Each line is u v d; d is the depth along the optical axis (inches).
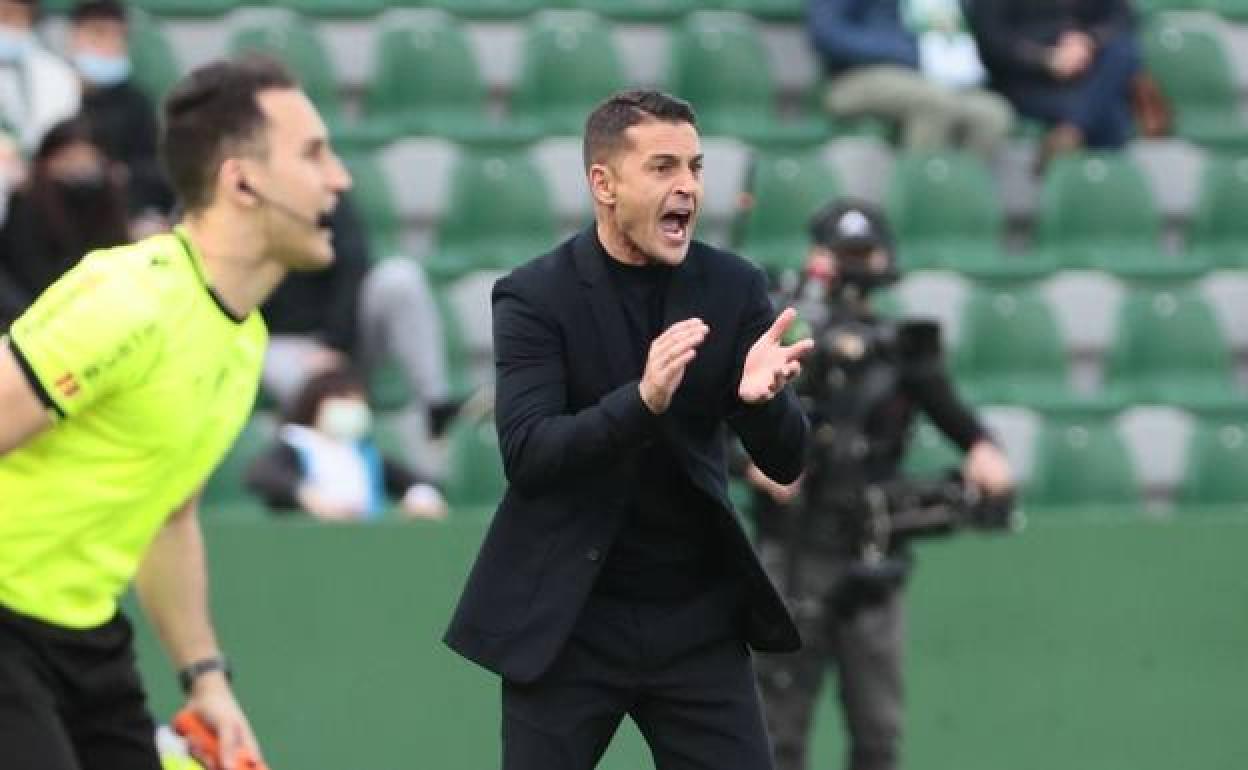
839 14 1637.6
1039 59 1648.6
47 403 627.2
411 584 1123.3
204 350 654.5
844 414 1031.0
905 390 1046.4
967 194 1610.5
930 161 1616.6
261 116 657.6
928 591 1179.9
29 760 641.0
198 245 661.3
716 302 700.7
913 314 1515.7
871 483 1034.7
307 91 1620.3
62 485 644.1
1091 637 1190.3
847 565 1031.0
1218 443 1467.8
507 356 699.4
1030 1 1659.7
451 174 1569.9
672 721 719.1
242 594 1112.8
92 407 642.2
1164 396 1528.1
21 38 1422.2
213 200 659.4
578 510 698.2
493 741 1128.8
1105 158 1646.2
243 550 1113.4
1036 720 1186.0
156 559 717.9
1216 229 1674.5
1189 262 1621.6
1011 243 1668.3
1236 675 1200.8
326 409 1182.3
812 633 1032.8
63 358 625.6
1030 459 1428.4
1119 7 1679.4
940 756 1178.6
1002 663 1184.8
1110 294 1572.3
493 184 1562.5
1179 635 1197.1
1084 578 1190.9
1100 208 1636.3
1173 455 1478.8
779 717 1040.8
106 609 663.1
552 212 1577.3
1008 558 1185.4
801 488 1031.0
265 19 1665.8
